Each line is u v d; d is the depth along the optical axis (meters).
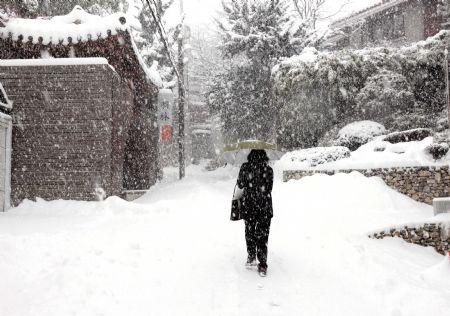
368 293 5.46
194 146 46.44
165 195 15.60
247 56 28.72
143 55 31.77
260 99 28.25
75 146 12.90
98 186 12.72
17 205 12.58
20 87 13.02
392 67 19.25
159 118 22.17
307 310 4.77
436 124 17.98
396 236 9.11
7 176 12.09
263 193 5.99
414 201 11.95
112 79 13.70
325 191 12.09
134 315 4.41
